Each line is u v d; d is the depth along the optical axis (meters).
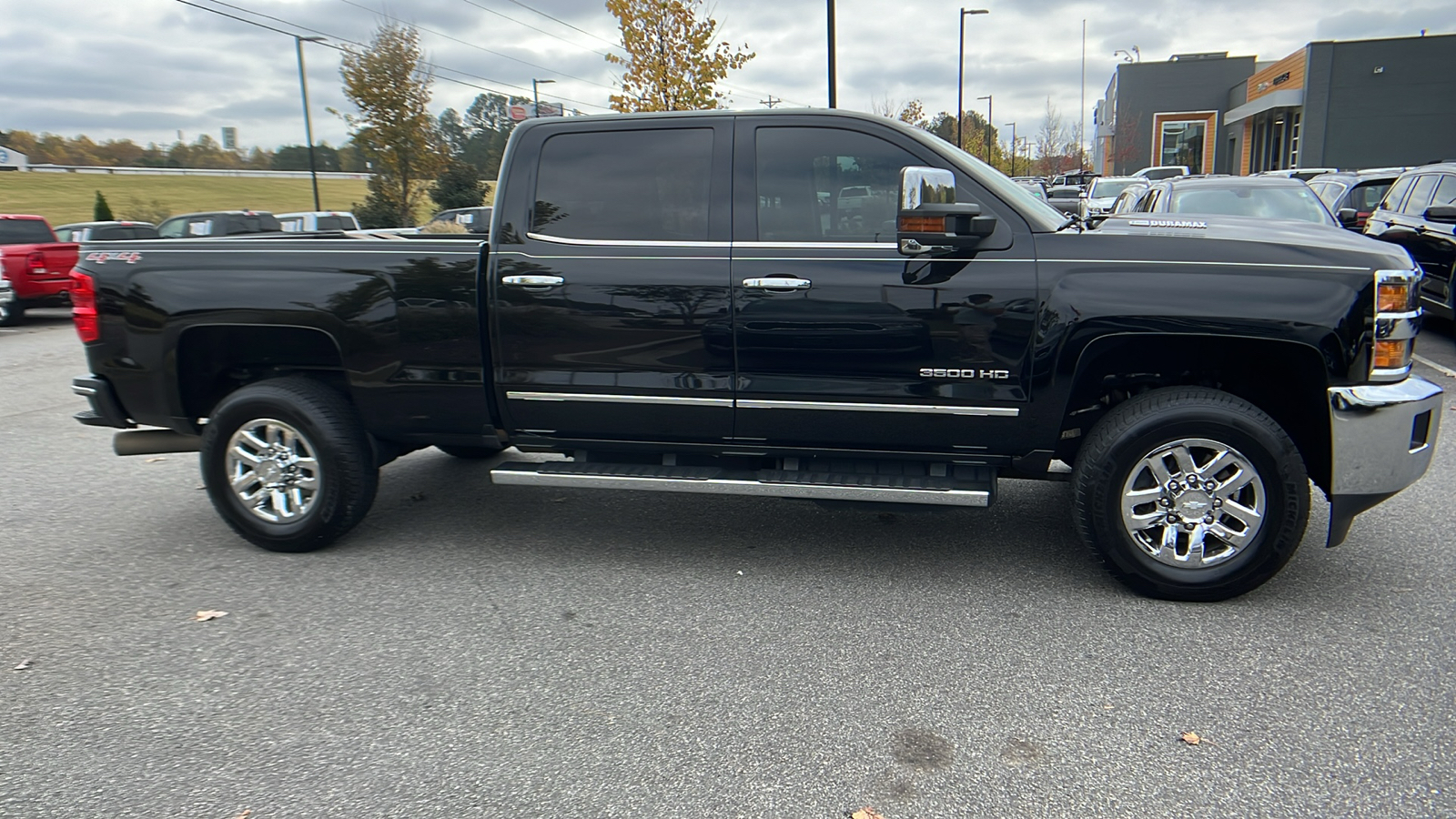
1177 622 3.88
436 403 4.68
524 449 4.79
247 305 4.69
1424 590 4.11
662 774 2.92
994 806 2.73
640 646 3.78
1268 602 4.04
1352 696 3.27
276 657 3.72
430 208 41.81
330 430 4.67
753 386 4.30
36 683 3.52
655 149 4.38
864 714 3.24
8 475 6.51
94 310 4.88
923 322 4.09
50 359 12.52
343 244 4.66
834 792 2.81
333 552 4.90
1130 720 3.16
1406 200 11.02
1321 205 9.93
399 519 5.43
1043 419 4.09
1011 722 3.17
